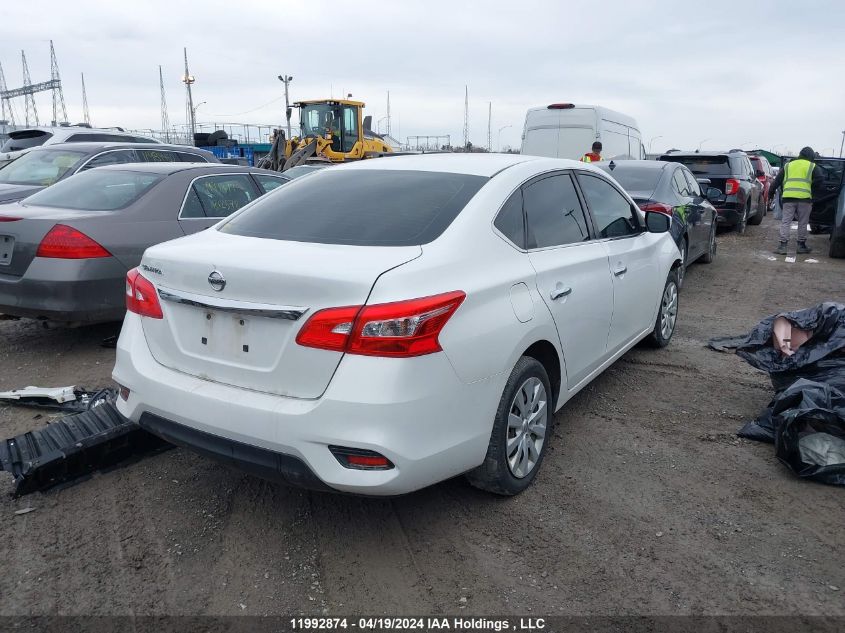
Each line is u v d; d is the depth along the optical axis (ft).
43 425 13.89
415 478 9.00
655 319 18.19
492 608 8.78
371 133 77.87
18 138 41.09
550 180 13.16
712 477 12.21
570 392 13.01
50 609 8.63
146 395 10.11
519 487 11.26
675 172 28.81
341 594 9.02
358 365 8.57
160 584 9.16
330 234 10.34
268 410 8.86
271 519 10.75
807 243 44.24
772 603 8.89
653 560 9.76
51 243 16.65
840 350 13.64
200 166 21.18
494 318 9.99
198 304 9.54
